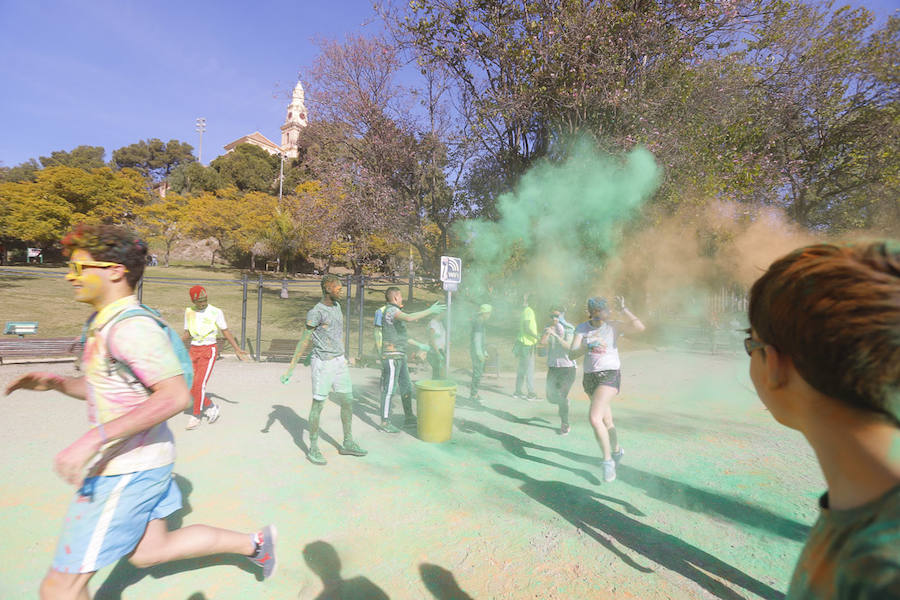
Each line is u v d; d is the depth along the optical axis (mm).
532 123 15789
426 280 17672
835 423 600
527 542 3320
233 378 9430
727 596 2744
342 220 19141
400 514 3713
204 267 54094
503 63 14422
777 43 15500
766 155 15000
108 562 1917
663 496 4098
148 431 2014
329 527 3496
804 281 604
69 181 45469
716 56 14375
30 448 5031
